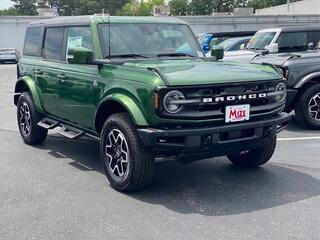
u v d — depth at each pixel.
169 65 5.73
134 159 5.39
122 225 4.76
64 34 7.25
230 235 4.46
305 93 8.89
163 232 4.57
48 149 8.03
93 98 6.19
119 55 6.32
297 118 9.10
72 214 5.07
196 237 4.44
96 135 6.44
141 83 5.29
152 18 6.99
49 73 7.35
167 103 5.04
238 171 6.50
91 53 6.12
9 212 5.16
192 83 5.07
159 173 6.48
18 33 50.03
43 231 4.66
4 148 8.16
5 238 4.53
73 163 7.12
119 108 5.89
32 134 8.14
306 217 4.86
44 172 6.66
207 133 5.13
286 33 12.09
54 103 7.32
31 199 5.56
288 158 7.11
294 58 8.91
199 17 42.53
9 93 16.86
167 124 5.11
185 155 5.19
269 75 5.63
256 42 13.04
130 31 6.61
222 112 5.27
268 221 4.77
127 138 5.42
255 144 5.57
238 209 5.11
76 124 6.88
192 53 6.87
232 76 5.34
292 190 5.68
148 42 6.61
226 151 5.40
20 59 8.61
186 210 5.12
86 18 6.75
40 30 8.07
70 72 6.72
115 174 5.79
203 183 6.02
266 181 6.04
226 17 42.38
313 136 8.59
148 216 4.97
